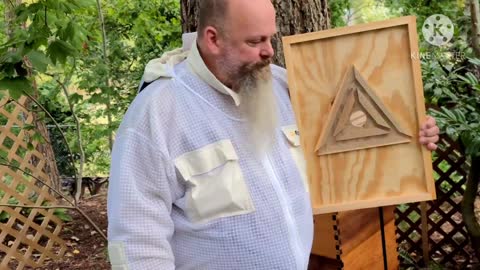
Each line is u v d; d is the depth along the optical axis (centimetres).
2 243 478
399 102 172
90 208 588
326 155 174
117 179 143
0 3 579
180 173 144
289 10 239
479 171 309
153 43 622
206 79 148
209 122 147
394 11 628
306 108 173
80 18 550
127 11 607
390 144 172
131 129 144
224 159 146
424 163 171
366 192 174
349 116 172
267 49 146
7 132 463
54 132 678
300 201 160
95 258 466
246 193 147
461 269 342
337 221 206
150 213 142
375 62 171
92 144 697
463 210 321
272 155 155
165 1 644
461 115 280
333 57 172
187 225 148
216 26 145
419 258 354
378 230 218
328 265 216
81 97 421
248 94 149
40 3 275
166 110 145
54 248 499
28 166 476
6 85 257
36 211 475
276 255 151
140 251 140
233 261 149
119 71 573
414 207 346
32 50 265
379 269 221
